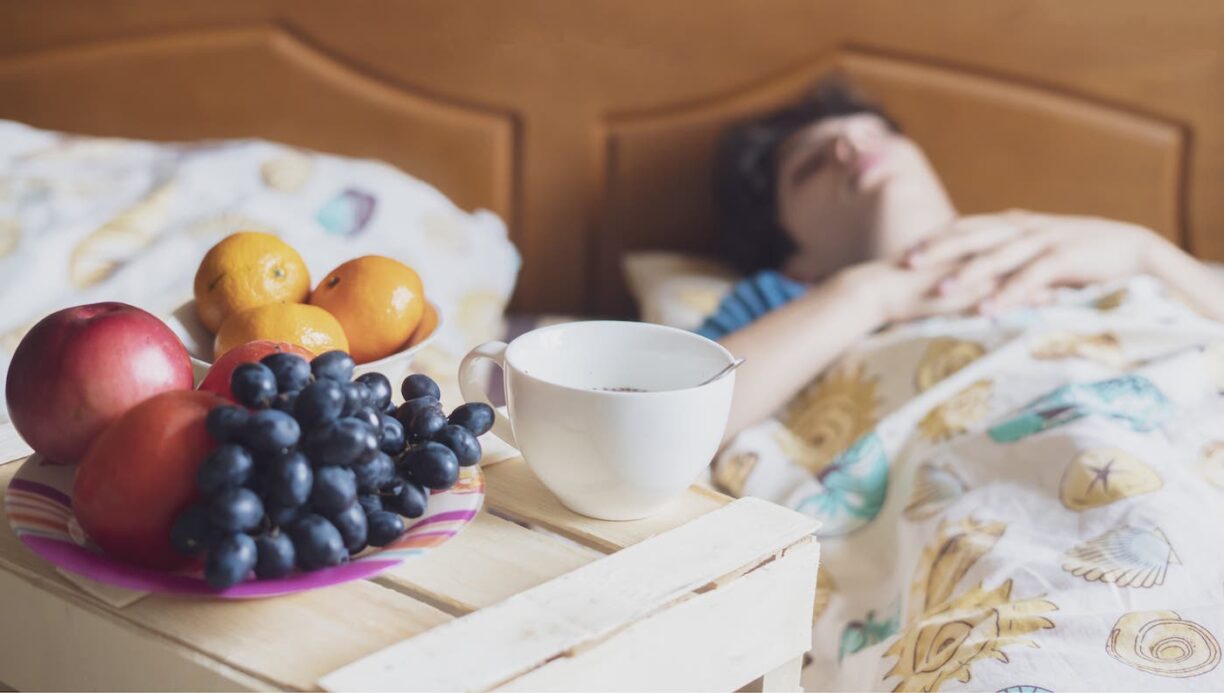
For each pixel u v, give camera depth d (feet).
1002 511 3.16
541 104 5.41
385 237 4.18
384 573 1.90
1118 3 5.47
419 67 5.31
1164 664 2.42
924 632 2.76
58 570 1.88
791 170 5.08
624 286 5.65
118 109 5.21
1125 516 2.95
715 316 4.70
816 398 4.22
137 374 1.91
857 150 4.99
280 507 1.69
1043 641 2.51
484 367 4.32
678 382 2.15
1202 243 5.71
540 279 5.60
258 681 1.62
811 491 3.68
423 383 2.09
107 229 3.77
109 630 1.78
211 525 1.66
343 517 1.75
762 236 5.24
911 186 4.96
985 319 4.18
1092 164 5.63
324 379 1.73
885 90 5.53
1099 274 4.54
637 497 2.02
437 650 1.66
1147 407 3.49
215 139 5.28
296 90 5.29
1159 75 5.54
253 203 4.01
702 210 5.56
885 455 3.68
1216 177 5.63
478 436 2.28
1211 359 3.69
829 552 3.53
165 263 3.67
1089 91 5.55
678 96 5.46
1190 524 2.88
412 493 1.88
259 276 2.42
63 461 1.99
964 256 4.48
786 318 4.23
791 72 5.49
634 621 1.82
